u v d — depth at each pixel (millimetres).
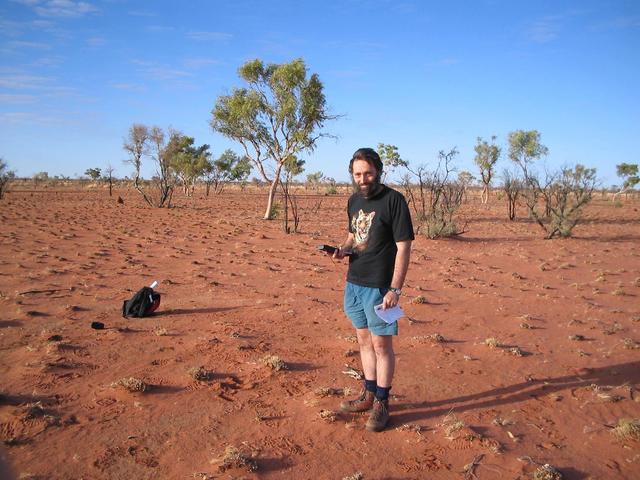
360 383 4883
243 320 7188
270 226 22188
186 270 11359
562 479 3246
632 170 61406
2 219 22812
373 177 3754
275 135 24188
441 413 4227
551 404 4449
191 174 52000
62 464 3350
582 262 13719
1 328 6523
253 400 4441
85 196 48500
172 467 3350
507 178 28500
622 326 7215
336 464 3416
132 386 4520
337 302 8516
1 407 4129
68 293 8734
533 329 7023
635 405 4426
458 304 8484
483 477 3289
